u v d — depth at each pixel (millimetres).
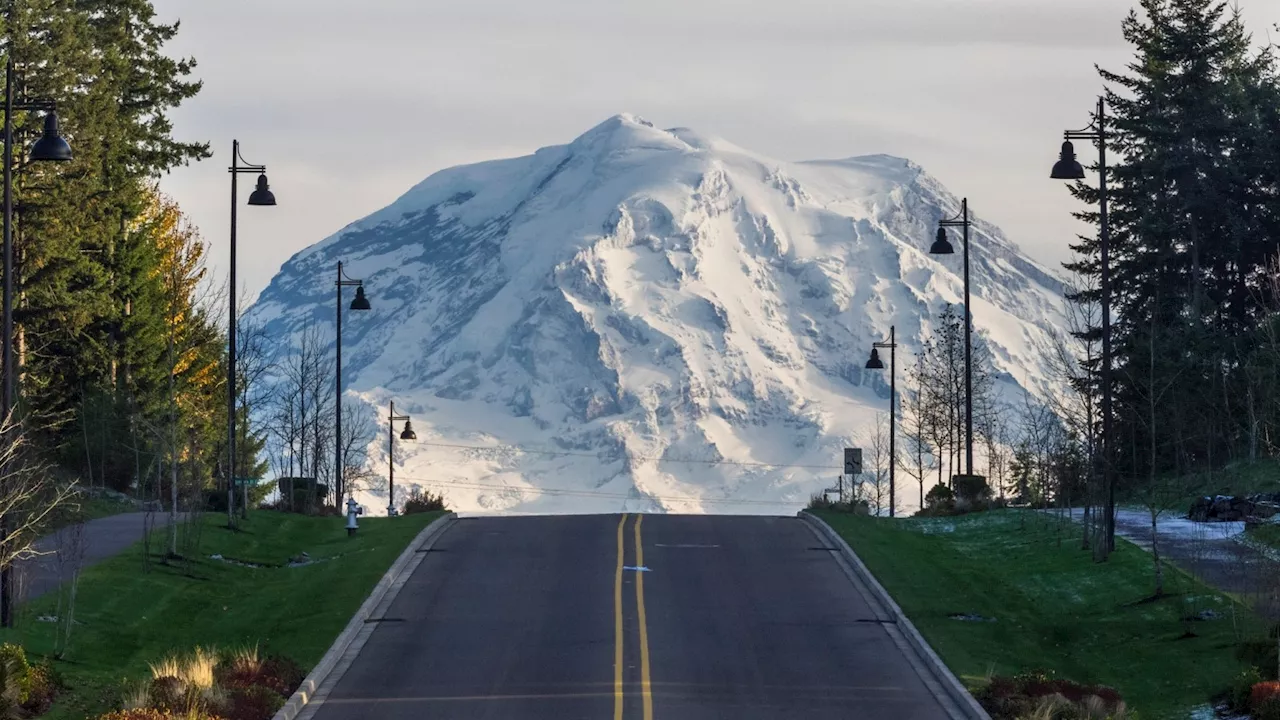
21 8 91188
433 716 41156
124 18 110250
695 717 40656
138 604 58250
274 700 41719
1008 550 74562
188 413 101000
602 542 75375
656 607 57688
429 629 54000
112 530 78375
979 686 44062
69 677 44969
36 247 91625
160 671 42406
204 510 85062
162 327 104750
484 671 47125
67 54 92750
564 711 41469
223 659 45906
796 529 82062
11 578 50344
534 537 77750
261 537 79375
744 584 63031
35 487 53406
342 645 50844
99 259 103938
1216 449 103750
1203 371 101375
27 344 99688
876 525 83438
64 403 102750
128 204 106188
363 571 64562
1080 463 81188
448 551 72500
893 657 49344
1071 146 66188
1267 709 39344
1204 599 56250
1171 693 44938
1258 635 47594
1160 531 76188
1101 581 63312
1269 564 51406
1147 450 92562
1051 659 49531
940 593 60812
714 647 50625
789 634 52938
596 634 52719
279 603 59062
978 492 101000
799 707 42000
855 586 63000
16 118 88438
